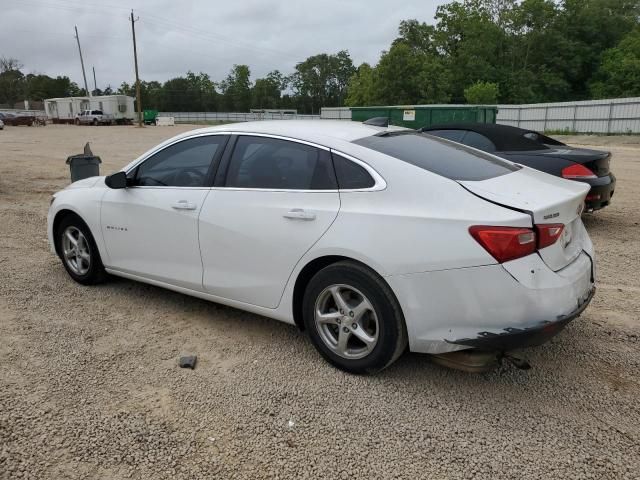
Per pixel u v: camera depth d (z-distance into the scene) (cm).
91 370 344
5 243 643
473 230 284
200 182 396
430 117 2731
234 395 318
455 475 253
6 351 366
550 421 293
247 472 254
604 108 3709
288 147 361
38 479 248
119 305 450
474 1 6919
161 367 349
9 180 1202
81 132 3909
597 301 462
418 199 306
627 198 992
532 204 293
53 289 485
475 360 308
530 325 280
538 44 6744
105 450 268
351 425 290
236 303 385
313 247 331
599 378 337
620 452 268
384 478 251
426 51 6994
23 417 292
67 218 492
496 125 765
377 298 311
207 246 386
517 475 253
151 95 10906
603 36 6762
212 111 11350
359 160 330
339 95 12062
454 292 290
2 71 9888
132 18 5166
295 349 374
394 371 344
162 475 252
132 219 432
